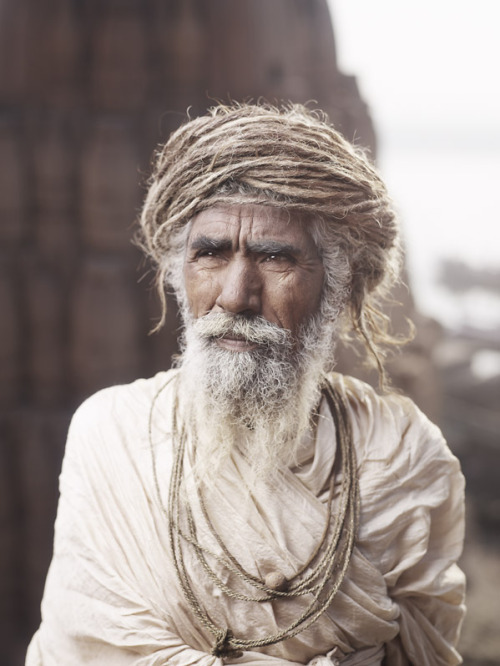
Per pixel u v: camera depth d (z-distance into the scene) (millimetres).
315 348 1184
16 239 3580
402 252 1384
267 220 1097
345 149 1159
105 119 3521
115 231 3535
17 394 3641
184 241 1204
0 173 3500
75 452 1237
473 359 8273
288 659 1144
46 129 3533
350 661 1173
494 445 6379
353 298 1290
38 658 1236
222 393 1131
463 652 4113
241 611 1123
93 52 3521
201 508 1139
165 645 1109
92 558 1166
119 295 3539
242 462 1147
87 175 3506
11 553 3611
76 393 3637
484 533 5559
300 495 1156
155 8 3527
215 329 1119
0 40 3547
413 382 4043
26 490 3564
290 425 1166
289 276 1122
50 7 3525
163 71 3559
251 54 3529
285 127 1117
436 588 1247
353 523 1164
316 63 3775
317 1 3799
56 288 3590
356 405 1284
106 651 1146
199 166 1118
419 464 1235
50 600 1212
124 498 1175
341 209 1114
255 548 1121
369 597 1159
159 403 1243
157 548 1146
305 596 1122
